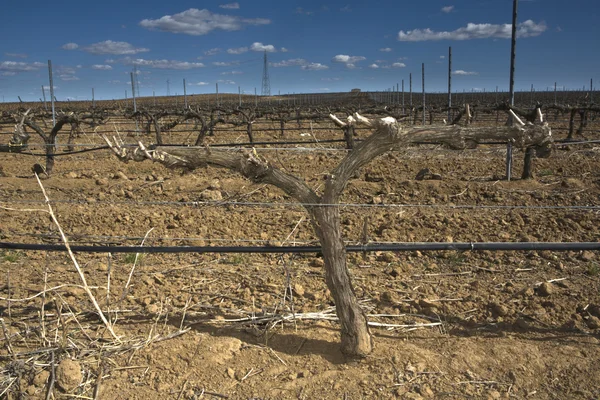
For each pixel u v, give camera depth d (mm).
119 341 3826
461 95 85500
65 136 21156
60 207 8102
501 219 6973
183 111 23344
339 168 3258
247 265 5535
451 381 3379
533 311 4273
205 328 4125
